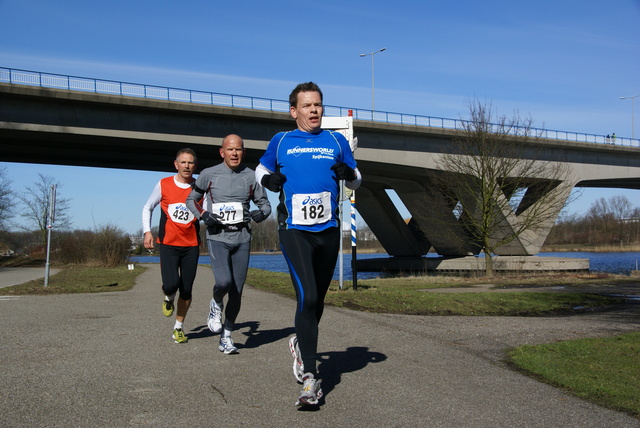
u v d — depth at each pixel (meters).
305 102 3.88
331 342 5.74
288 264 3.79
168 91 26.77
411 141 33.00
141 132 26.70
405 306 9.33
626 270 35.44
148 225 5.68
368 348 5.44
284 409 3.46
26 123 24.67
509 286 17.52
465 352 5.30
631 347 5.46
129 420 3.20
